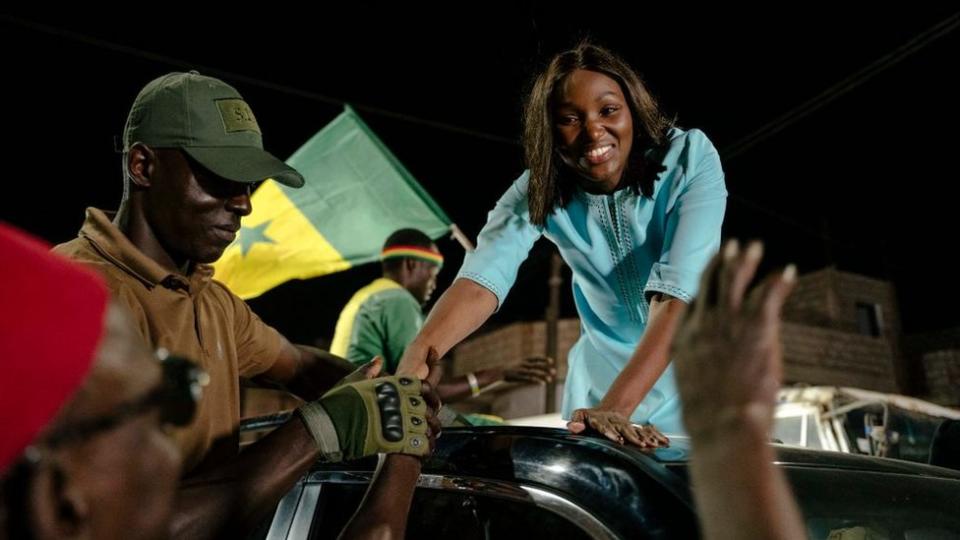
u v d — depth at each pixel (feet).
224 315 6.95
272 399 15.06
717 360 2.90
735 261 2.93
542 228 9.01
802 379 50.14
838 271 56.03
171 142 6.38
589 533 5.03
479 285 8.44
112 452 2.62
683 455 5.47
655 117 8.34
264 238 17.65
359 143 18.25
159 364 2.88
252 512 5.22
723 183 8.36
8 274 2.50
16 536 2.46
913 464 6.80
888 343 54.49
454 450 6.07
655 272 7.63
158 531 2.79
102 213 6.46
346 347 14.96
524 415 45.93
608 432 5.80
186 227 6.46
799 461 6.10
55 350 2.48
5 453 2.39
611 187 8.46
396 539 4.99
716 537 2.88
